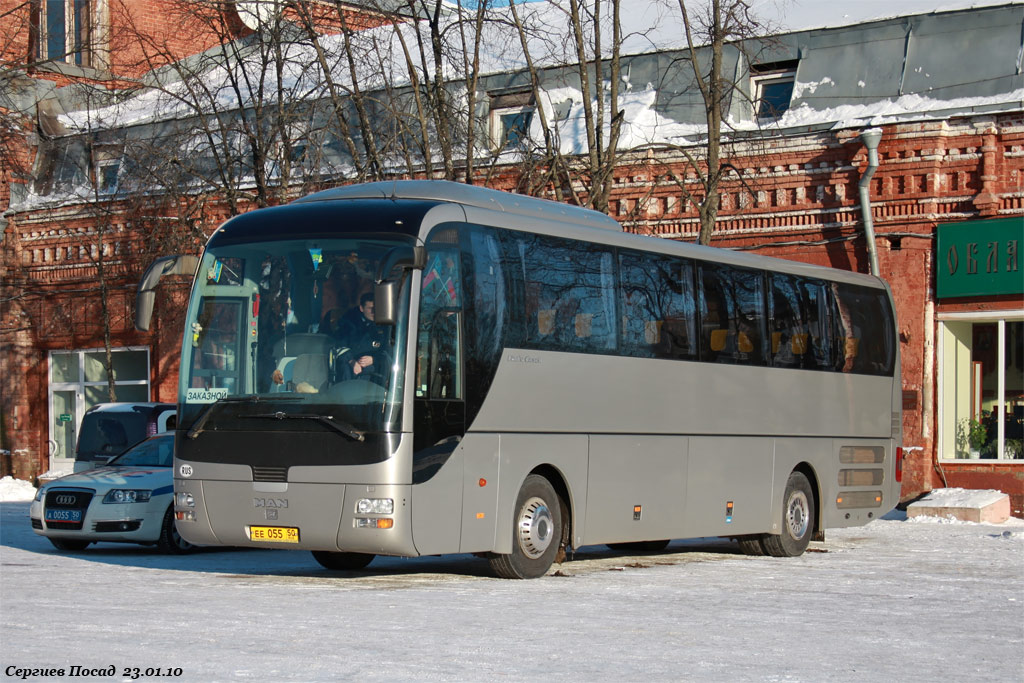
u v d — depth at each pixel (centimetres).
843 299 1903
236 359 1283
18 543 1802
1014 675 838
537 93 2302
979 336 2323
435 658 838
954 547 1844
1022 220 2230
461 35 2339
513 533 1332
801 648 926
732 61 2577
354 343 1235
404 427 1212
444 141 2334
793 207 2416
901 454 2012
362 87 2528
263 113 2602
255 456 1248
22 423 3278
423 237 1251
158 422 2431
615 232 1512
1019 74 2297
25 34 3347
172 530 1680
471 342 1286
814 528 1822
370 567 1509
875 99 2414
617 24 2288
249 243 1305
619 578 1390
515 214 1382
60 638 889
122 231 3117
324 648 863
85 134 3106
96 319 3183
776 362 1744
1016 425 2298
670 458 1550
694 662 852
